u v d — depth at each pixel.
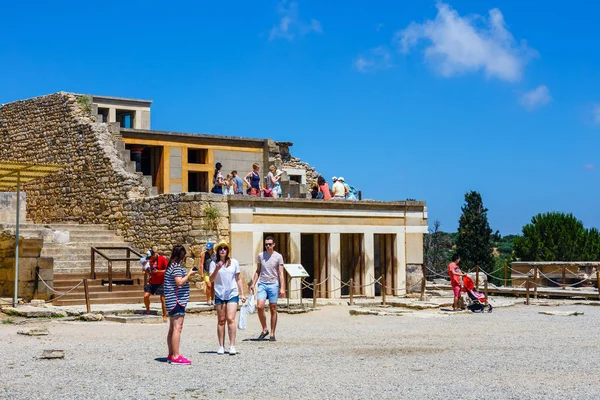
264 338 17.53
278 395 11.00
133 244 29.84
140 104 36.88
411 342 17.11
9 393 10.97
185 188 33.97
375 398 10.81
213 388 11.46
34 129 34.31
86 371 12.77
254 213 28.41
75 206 32.38
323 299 29.12
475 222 59.19
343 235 32.31
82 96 33.22
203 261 24.64
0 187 25.86
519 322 21.72
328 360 14.20
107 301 24.44
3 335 17.41
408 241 32.69
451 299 29.55
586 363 13.94
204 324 20.78
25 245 23.00
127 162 31.36
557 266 33.88
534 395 11.02
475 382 12.00
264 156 36.72
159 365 13.44
